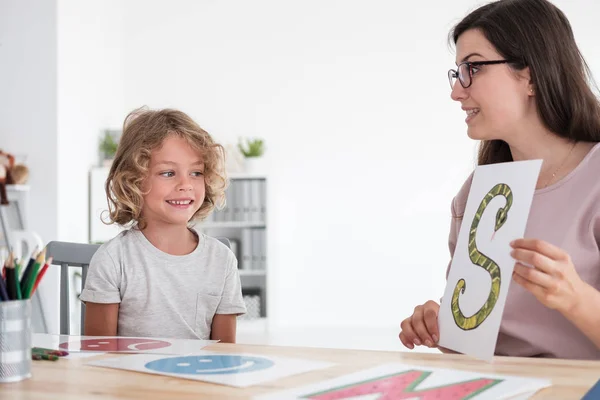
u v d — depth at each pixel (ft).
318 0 19.47
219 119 19.62
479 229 3.66
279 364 3.23
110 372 3.11
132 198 5.00
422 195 19.17
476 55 4.25
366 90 19.35
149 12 19.57
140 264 4.94
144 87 19.60
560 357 4.08
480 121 4.35
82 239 15.60
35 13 14.35
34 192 14.25
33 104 14.34
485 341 3.33
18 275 3.03
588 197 4.14
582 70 4.26
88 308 4.90
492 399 2.55
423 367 3.13
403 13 19.25
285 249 19.52
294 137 19.53
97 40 17.06
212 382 2.89
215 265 5.13
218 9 19.61
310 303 19.44
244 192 17.92
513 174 3.52
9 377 2.91
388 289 19.26
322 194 19.47
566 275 3.20
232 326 5.15
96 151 16.78
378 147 19.33
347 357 3.41
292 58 19.53
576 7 18.70
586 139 4.31
